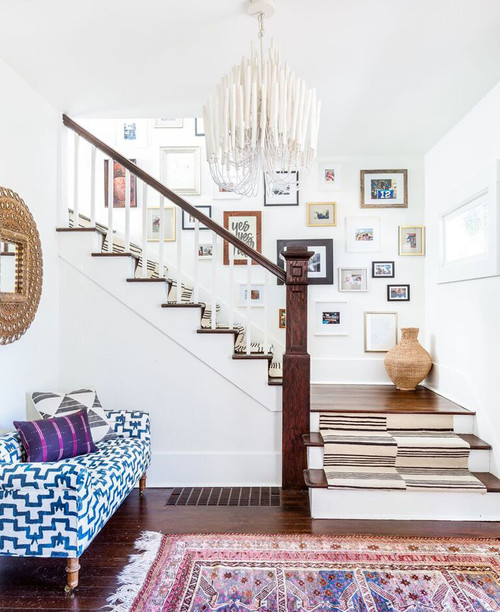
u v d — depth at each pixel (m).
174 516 2.43
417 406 2.89
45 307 2.76
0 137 2.32
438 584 1.84
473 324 2.79
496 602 1.73
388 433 2.74
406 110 2.86
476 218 2.77
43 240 2.74
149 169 4.02
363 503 2.43
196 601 1.74
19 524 1.79
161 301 2.88
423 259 3.86
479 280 2.71
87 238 2.91
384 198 3.86
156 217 3.98
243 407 2.87
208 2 1.84
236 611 1.68
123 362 2.91
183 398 2.89
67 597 1.76
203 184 3.97
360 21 1.96
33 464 1.84
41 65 2.37
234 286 3.91
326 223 3.88
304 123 1.75
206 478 2.88
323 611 1.68
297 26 1.99
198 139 4.00
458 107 2.81
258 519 2.40
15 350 2.44
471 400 2.80
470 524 2.36
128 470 2.27
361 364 3.87
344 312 3.88
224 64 2.36
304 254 2.80
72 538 1.77
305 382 2.78
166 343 2.90
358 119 3.01
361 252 3.88
